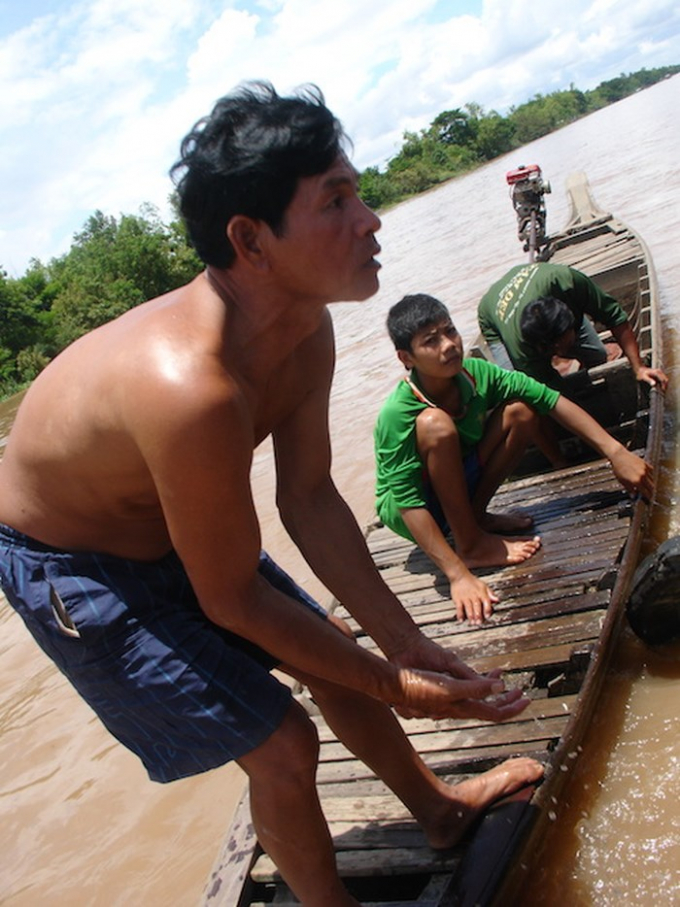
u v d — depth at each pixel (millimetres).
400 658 2182
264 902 2439
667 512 3873
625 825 2365
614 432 4594
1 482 1836
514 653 3061
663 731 2660
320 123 1525
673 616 2920
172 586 1868
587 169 21266
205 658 1778
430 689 1893
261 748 1790
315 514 2195
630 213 11727
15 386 33344
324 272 1595
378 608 2195
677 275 7676
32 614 1789
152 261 42781
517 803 2242
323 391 2080
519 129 80438
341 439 6855
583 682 2676
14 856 3348
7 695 4750
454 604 3488
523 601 3332
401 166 63219
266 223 1553
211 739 1778
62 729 4199
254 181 1510
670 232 9445
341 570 2197
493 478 3842
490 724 2773
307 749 1820
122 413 1562
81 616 1743
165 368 1527
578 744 2502
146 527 1807
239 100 1541
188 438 1516
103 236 56375
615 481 4035
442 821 2254
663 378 4508
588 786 2506
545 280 4441
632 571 3211
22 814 3584
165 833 3219
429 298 3479
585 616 3125
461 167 64750
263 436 1979
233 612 1690
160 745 1857
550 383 4398
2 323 36312
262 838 1928
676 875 2174
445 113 70375
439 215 27375
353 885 2400
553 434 4355
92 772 3770
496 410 3768
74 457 1669
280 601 1753
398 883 2428
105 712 1857
